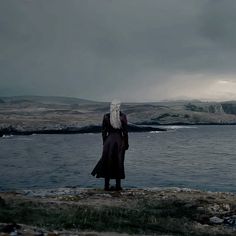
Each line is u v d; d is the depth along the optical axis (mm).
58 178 49281
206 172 57250
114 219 14211
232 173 55969
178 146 132750
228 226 14844
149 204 16812
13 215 13641
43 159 79875
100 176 19688
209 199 17891
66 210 14891
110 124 19625
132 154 97062
